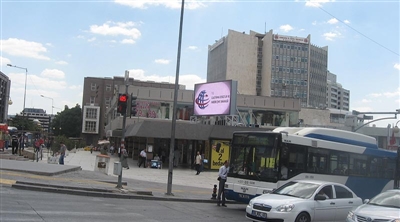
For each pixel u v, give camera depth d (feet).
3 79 401.29
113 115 237.66
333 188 43.27
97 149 279.08
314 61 469.98
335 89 612.70
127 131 159.22
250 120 184.65
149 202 55.26
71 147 214.48
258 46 449.48
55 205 43.04
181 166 142.51
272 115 188.55
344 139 63.46
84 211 41.06
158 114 179.11
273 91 435.94
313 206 40.32
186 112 182.80
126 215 41.32
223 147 133.80
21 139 148.36
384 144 213.05
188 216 45.34
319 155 57.82
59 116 428.15
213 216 47.37
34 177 63.21
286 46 446.19
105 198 54.13
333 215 41.75
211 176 113.50
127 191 59.11
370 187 65.46
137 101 176.86
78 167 85.51
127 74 63.05
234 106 146.41
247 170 54.90
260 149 54.34
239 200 55.26
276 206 39.27
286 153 53.31
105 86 400.88
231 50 426.92
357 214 34.42
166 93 179.73
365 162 65.51
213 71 460.55
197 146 143.23
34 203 42.83
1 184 53.78
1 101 399.85
